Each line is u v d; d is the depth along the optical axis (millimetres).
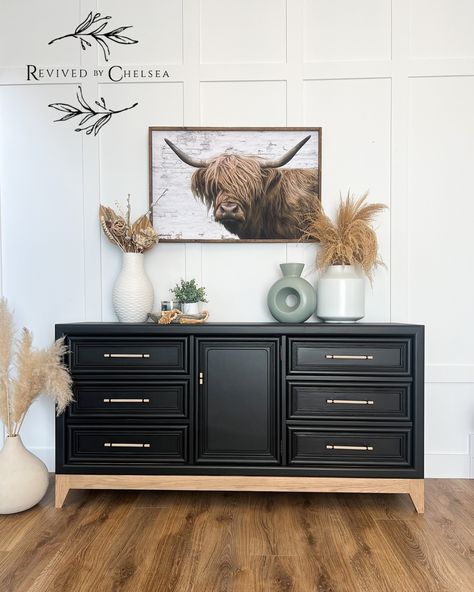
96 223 2203
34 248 2207
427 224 2154
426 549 1472
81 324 1834
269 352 1804
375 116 2162
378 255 2154
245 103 2176
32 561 1397
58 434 1802
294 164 2162
